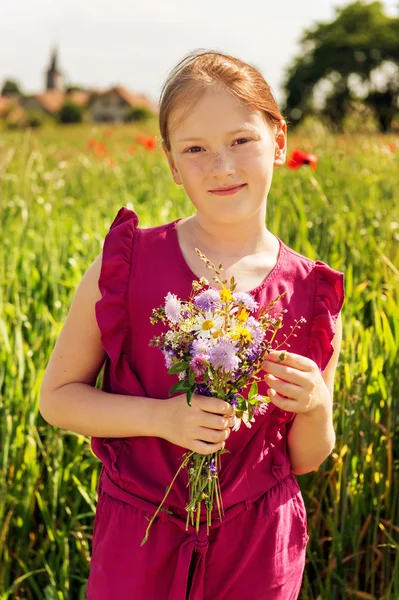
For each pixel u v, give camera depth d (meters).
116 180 6.86
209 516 1.48
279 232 3.88
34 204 5.35
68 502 2.69
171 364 1.40
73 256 3.86
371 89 64.31
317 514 2.50
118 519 1.64
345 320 3.04
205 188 1.55
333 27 64.62
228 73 1.55
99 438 1.74
